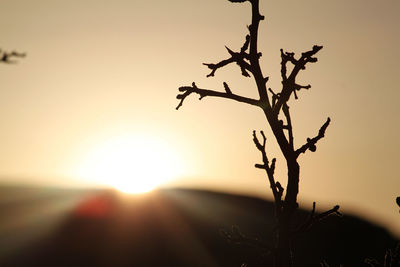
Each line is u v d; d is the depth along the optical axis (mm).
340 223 34656
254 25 6297
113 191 55281
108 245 43031
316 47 6414
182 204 51500
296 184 5777
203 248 39781
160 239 42906
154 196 54562
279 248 5660
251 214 47500
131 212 49031
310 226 5719
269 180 5957
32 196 52000
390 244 32562
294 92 6703
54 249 40938
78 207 50188
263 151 6105
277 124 6027
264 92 6141
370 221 42125
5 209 48406
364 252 28203
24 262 39062
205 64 6422
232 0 6410
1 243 42250
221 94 6309
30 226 45406
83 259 39281
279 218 5746
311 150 5934
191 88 6395
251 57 6281
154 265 36875
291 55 6520
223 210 48406
